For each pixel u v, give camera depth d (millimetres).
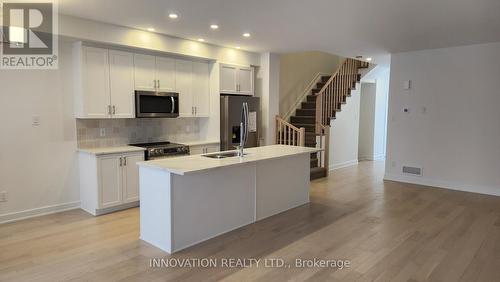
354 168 7895
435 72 5859
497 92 5266
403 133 6324
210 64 5863
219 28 4562
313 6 3572
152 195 3369
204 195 3508
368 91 9133
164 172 3203
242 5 3578
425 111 6023
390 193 5543
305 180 4938
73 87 4480
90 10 3791
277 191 4453
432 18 3971
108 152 4320
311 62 8859
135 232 3746
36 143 4230
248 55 6359
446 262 3068
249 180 4027
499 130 5297
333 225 4020
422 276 2812
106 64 4520
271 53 6547
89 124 4691
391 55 6352
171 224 3207
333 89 7602
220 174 3666
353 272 2871
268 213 4340
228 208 3791
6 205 4047
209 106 5930
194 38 5199
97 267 2924
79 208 4617
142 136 5324
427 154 6062
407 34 4797
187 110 5555
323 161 7289
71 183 4562
